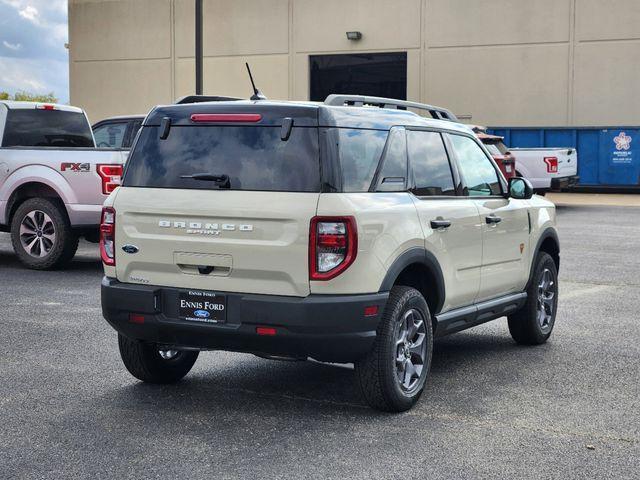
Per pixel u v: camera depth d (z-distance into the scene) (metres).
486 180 6.98
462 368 6.87
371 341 5.29
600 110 29.30
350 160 5.36
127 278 5.68
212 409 5.68
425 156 6.14
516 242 7.18
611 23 28.95
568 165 21.73
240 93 34.06
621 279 11.49
